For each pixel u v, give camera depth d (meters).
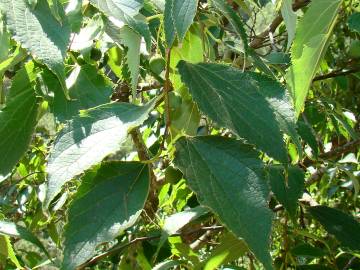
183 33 0.29
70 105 0.41
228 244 0.50
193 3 0.29
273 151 0.30
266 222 0.28
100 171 0.31
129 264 0.67
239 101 0.31
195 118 0.39
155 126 0.96
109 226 0.29
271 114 0.30
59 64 0.28
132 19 0.31
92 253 0.29
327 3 0.37
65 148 0.29
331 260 0.64
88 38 0.44
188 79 0.32
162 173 0.79
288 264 0.65
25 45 0.28
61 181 0.28
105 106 0.31
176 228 0.46
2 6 0.28
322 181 1.02
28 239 0.49
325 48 0.39
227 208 0.28
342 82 0.96
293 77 0.40
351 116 0.90
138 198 0.30
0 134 0.39
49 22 0.29
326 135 1.07
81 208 0.30
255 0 0.58
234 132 0.30
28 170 1.01
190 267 0.55
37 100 0.41
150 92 0.94
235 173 0.29
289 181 0.51
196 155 0.30
